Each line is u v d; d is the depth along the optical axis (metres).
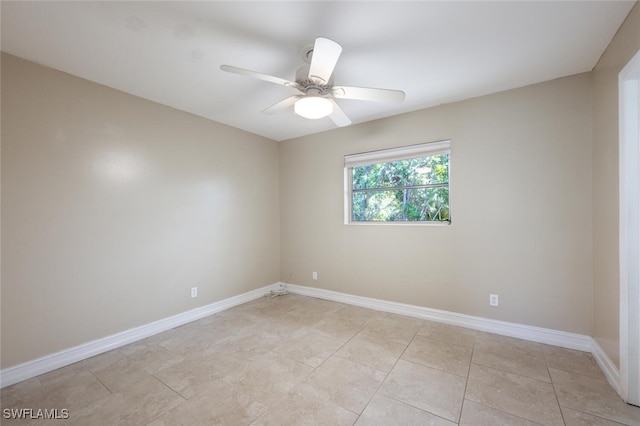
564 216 2.29
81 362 2.17
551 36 1.76
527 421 1.51
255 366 2.08
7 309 1.89
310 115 1.98
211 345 2.43
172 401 1.70
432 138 2.89
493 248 2.59
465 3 1.48
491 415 1.56
